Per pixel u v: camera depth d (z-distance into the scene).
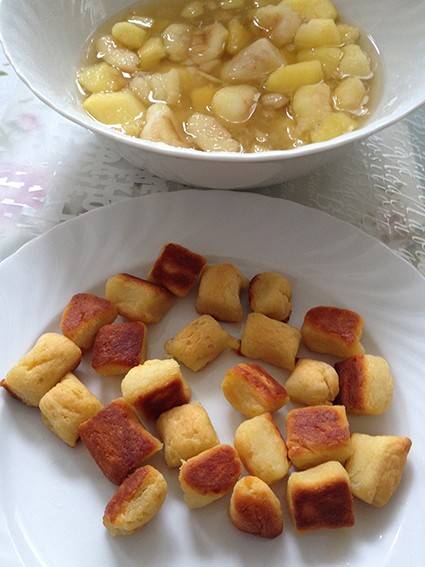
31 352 0.27
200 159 0.26
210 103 0.32
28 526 0.25
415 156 0.34
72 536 0.24
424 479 0.25
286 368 0.28
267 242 0.31
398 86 0.32
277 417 0.27
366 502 0.25
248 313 0.30
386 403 0.26
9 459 0.26
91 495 0.25
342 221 0.31
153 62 0.33
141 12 0.35
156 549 0.24
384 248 0.30
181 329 0.29
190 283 0.29
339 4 0.35
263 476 0.25
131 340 0.28
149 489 0.24
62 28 0.32
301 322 0.29
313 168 0.29
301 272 0.30
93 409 0.26
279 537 0.24
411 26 0.32
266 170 0.28
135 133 0.30
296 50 0.34
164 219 0.31
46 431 0.26
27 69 0.29
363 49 0.34
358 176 0.33
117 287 0.29
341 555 0.24
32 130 0.35
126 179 0.33
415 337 0.28
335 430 0.25
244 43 0.34
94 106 0.31
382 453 0.25
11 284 0.29
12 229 0.32
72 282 0.30
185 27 0.34
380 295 0.29
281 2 0.35
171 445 0.25
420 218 0.32
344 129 0.30
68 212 0.32
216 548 0.24
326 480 0.24
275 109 0.32
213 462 0.24
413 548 0.24
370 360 0.27
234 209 0.31
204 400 0.27
